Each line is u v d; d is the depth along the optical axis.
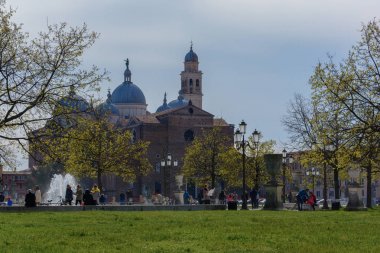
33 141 51.38
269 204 54.62
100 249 18.72
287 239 21.78
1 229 26.48
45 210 48.41
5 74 50.41
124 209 50.81
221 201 86.38
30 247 19.19
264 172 116.94
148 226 27.97
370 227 27.69
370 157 49.44
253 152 112.44
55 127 52.19
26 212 45.31
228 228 26.67
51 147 53.50
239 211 48.97
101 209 50.44
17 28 51.44
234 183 123.31
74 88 52.16
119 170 105.44
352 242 20.77
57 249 18.67
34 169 167.25
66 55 52.12
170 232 24.45
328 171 92.44
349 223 30.92
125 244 20.09
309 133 84.00
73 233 23.98
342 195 165.50
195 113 179.62
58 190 142.00
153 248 18.92
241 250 18.34
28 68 50.97
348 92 50.47
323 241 21.11
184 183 150.50
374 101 50.53
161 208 52.09
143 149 121.75
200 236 22.70
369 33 51.59
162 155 170.00
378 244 20.11
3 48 50.25
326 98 51.25
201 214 41.03
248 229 26.14
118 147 101.94
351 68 51.59
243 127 66.56
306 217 37.34
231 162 119.25
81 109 58.31
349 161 50.41
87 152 96.12
